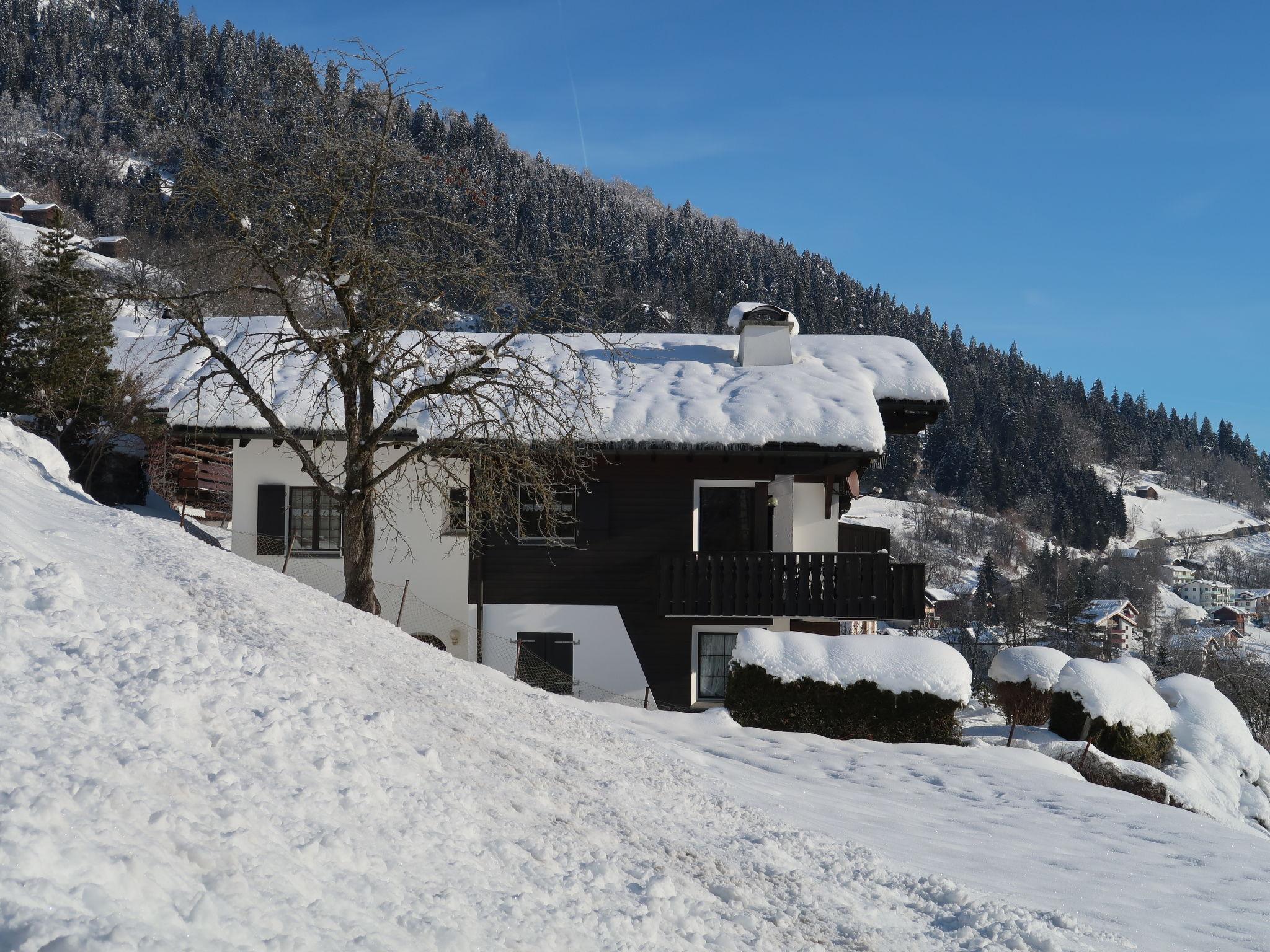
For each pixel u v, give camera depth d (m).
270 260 13.68
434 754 6.02
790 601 18.20
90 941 2.39
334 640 9.46
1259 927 6.87
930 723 14.91
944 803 10.68
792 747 13.24
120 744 3.92
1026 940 5.64
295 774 4.54
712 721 14.26
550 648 18.83
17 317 25.69
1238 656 38.16
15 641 4.76
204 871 3.27
